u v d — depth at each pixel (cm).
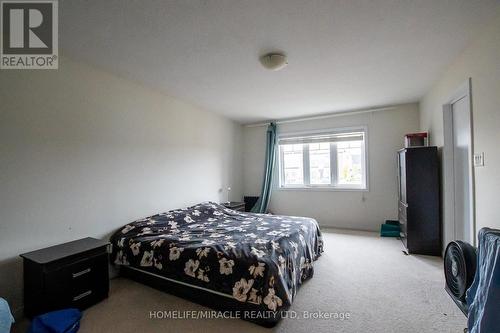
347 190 458
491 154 182
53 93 220
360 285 236
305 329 174
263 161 531
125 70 263
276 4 162
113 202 269
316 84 312
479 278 145
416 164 322
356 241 377
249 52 228
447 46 220
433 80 305
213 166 443
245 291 180
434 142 326
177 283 222
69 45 211
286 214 512
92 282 208
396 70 272
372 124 438
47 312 178
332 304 205
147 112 314
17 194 196
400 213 386
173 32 194
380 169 434
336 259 304
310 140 489
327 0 158
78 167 238
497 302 119
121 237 256
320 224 481
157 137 328
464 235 268
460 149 269
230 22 181
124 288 239
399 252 327
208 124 432
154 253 228
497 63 173
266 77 287
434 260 297
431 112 337
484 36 191
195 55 232
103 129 262
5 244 188
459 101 268
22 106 200
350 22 183
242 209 455
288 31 194
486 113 188
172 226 290
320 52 229
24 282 191
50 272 181
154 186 320
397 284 237
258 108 422
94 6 161
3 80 191
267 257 189
